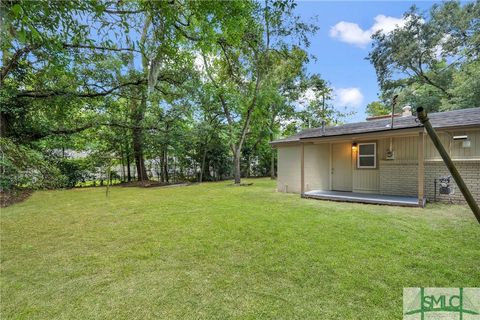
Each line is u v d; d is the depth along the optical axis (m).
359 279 2.59
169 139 14.12
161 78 10.90
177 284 2.60
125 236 4.21
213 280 2.67
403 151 7.33
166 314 2.11
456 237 3.76
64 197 8.93
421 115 0.91
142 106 13.47
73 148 12.92
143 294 2.43
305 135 9.60
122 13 3.09
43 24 2.51
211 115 15.22
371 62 17.27
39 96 8.04
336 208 6.14
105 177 14.85
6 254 3.46
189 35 4.40
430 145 6.73
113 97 11.51
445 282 2.50
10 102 7.39
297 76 16.36
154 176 17.45
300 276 2.70
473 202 0.85
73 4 2.46
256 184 13.34
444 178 6.43
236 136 13.29
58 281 2.70
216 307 2.20
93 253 3.48
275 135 17.98
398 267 2.83
